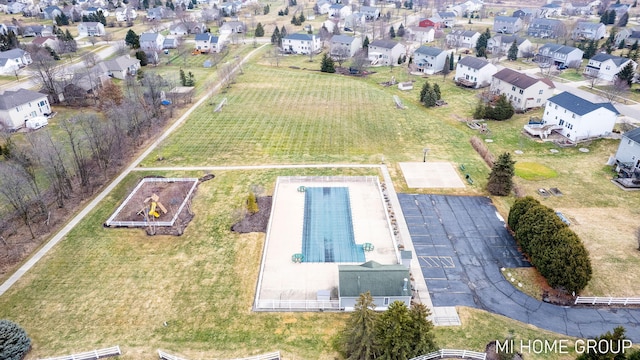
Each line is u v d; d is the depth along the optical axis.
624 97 82.38
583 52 112.12
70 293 36.94
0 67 99.81
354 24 156.25
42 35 142.62
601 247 41.31
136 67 107.06
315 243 43.34
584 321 33.72
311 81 98.69
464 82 93.00
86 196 52.16
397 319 28.89
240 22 156.00
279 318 34.28
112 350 30.73
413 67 107.94
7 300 36.22
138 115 69.38
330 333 32.75
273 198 50.66
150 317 34.38
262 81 98.62
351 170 57.38
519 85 77.69
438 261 40.69
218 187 53.62
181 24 149.50
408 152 62.78
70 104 81.75
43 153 48.41
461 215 47.78
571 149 62.22
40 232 45.28
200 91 91.38
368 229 45.59
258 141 66.56
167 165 59.44
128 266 40.19
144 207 48.81
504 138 66.62
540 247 37.34
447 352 29.77
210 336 32.59
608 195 50.41
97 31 146.88
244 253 41.94
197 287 37.56
